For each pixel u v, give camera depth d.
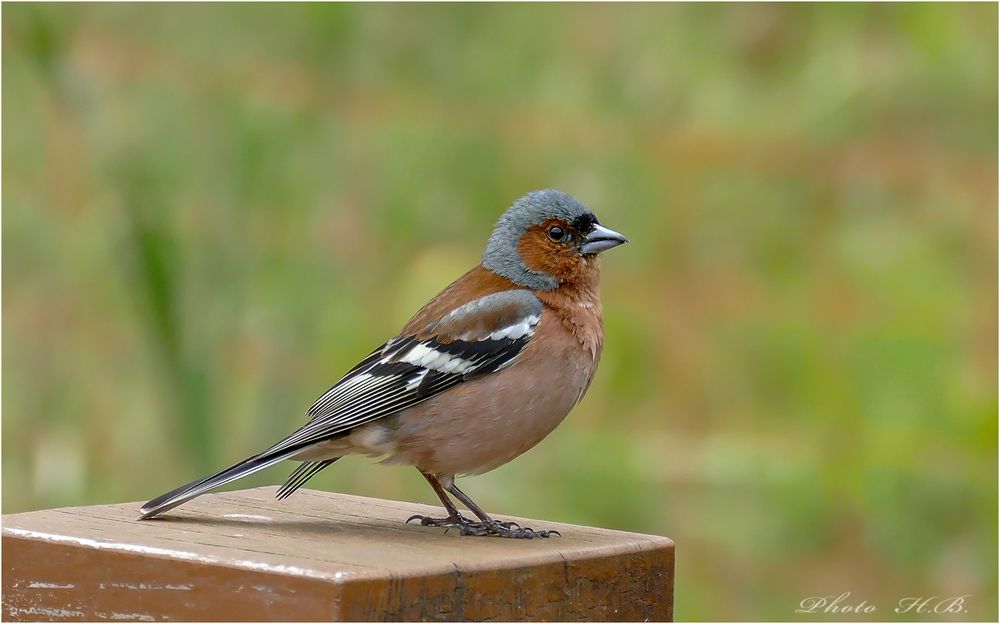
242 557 6.34
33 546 6.75
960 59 15.80
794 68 16.00
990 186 15.21
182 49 14.34
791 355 13.88
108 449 11.88
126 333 12.28
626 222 14.55
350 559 6.47
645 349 13.78
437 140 14.21
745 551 12.45
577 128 14.88
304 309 12.41
